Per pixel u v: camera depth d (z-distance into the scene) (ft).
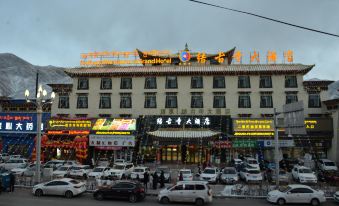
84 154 157.38
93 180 111.34
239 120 159.63
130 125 163.84
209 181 108.88
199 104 170.30
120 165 123.85
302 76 167.53
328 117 156.76
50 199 78.28
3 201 73.61
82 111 175.94
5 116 173.17
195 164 160.45
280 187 84.89
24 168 126.11
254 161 133.28
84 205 71.72
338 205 76.84
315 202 75.77
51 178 111.14
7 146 170.60
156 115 167.73
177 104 171.32
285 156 159.43
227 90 169.89
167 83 174.19
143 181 95.76
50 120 166.30
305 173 110.73
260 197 85.05
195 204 75.77
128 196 78.43
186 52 191.01
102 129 162.71
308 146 155.84
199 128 161.58
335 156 151.33
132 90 175.32
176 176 126.11
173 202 77.15
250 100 167.84
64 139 163.32
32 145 168.55
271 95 167.43
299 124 85.56
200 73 171.83
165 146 166.91
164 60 189.16
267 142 150.92
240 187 95.20
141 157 161.79
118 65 194.39
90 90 177.99
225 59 197.47
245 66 174.09
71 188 82.17
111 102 175.42
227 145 154.20
